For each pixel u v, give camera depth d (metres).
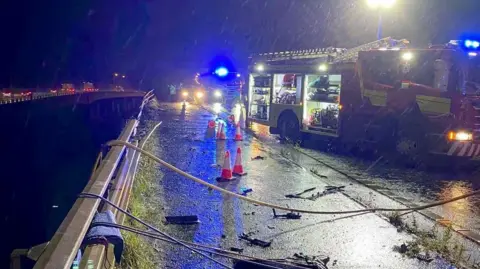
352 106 13.84
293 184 9.64
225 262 5.27
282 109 16.84
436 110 11.92
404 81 12.54
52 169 35.16
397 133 12.80
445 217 7.54
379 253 5.76
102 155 7.67
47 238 20.56
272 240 6.10
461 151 11.68
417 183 10.22
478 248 6.09
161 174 10.08
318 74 15.05
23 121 35.38
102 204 5.36
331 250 5.82
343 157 13.63
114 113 61.66
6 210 24.22
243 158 12.76
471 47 11.84
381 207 7.98
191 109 32.81
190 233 6.24
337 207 7.89
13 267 4.39
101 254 3.79
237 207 7.65
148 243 5.68
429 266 5.39
